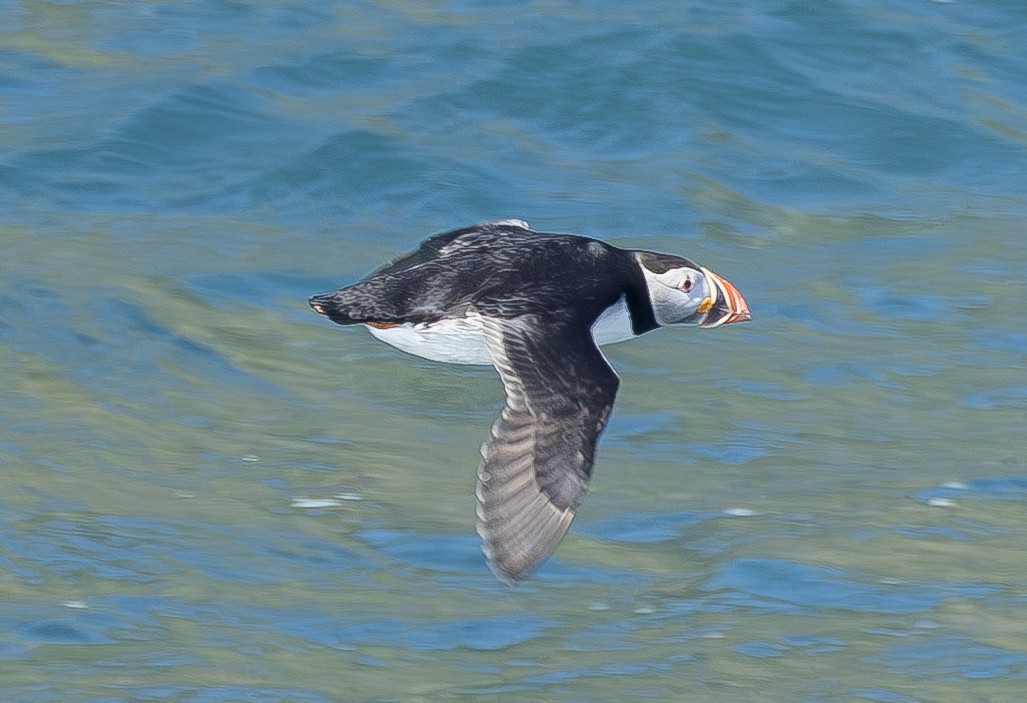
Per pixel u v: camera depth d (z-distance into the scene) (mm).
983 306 14930
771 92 18281
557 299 7910
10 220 15680
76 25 19547
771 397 13617
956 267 15539
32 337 13898
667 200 16312
